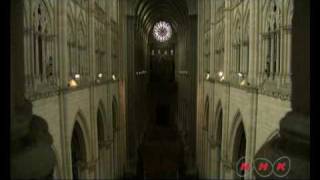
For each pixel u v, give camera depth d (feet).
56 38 62.18
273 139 13.53
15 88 12.40
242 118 71.05
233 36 86.69
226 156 87.81
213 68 116.47
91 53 87.71
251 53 63.87
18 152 11.35
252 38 63.72
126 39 162.09
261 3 61.57
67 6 66.90
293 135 11.89
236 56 82.74
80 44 79.46
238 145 80.38
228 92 88.07
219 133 108.47
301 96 12.07
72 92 67.62
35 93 48.80
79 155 81.51
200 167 145.59
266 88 55.98
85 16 84.33
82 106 77.20
